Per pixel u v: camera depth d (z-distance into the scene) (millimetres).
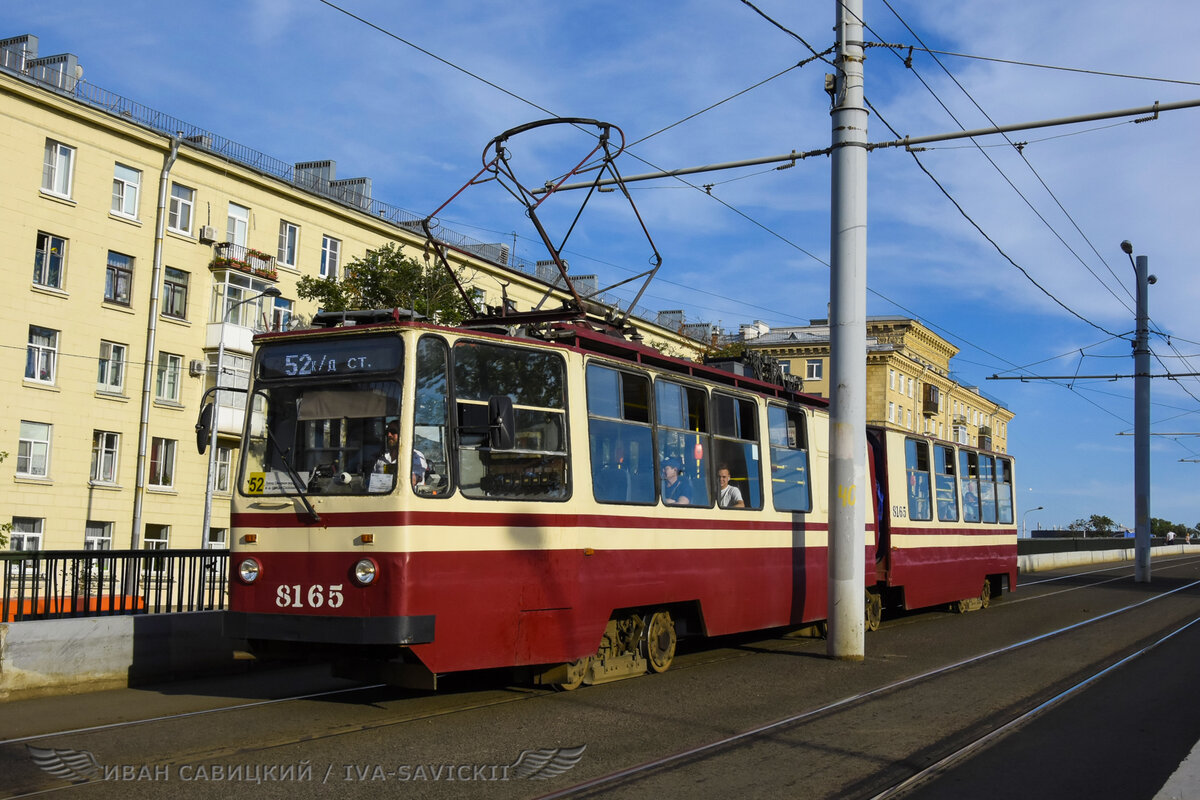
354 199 41219
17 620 9664
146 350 33594
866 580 15992
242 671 11625
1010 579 22672
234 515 9023
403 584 8289
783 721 8633
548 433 9617
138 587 10969
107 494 32500
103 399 32469
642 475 10758
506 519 9070
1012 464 23219
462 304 25469
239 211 36562
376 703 9328
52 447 31172
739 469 12602
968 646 14180
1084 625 17484
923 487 18359
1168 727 8617
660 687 10266
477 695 9742
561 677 9734
